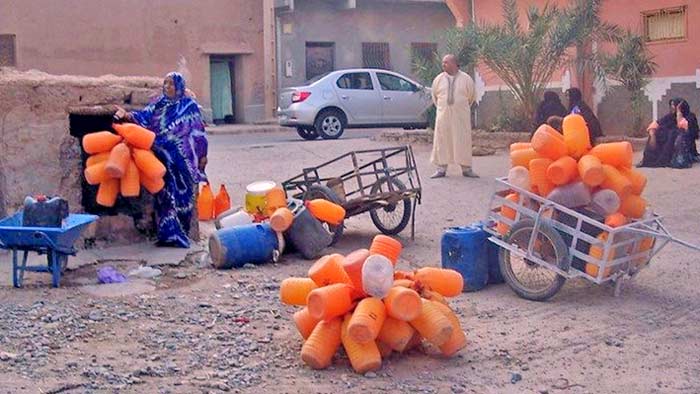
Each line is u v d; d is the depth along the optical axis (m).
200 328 7.60
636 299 8.41
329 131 24.86
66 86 10.31
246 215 10.66
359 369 6.50
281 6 32.09
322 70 33.41
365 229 11.91
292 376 6.48
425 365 6.72
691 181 14.57
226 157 19.88
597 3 19.48
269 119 32.59
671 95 19.52
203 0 31.45
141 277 9.33
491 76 22.83
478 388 6.30
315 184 10.98
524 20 22.27
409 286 6.84
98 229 10.65
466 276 8.74
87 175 9.78
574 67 20.47
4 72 10.75
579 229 8.16
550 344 7.20
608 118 20.61
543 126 8.47
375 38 33.88
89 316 7.84
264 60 32.50
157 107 10.54
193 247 10.62
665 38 19.66
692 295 8.51
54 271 8.83
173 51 31.17
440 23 34.62
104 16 30.06
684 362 6.79
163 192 10.55
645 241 8.55
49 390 6.08
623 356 6.93
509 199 8.61
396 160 18.47
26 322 7.63
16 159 10.10
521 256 8.43
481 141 20.14
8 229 8.61
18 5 28.84
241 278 9.32
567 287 8.85
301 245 10.09
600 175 8.18
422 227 11.98
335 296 6.50
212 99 32.47
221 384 6.27
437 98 15.91
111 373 6.45
